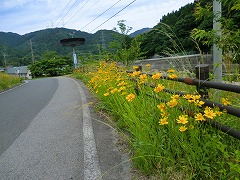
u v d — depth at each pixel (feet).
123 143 8.50
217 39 7.33
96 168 6.94
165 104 6.56
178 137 5.97
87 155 7.95
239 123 5.70
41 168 7.49
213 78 7.88
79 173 6.82
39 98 25.21
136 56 32.07
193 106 6.15
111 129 10.36
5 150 9.53
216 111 5.16
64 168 7.27
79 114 14.32
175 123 6.24
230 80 7.48
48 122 13.46
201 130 5.73
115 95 10.77
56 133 11.06
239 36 6.94
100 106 13.97
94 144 8.87
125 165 6.79
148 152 6.05
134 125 7.54
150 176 5.84
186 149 5.39
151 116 6.98
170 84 8.20
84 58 58.90
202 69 6.41
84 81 39.19
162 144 6.11
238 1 6.47
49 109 17.60
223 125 5.24
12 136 11.43
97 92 14.16
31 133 11.59
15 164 8.05
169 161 5.78
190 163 5.15
